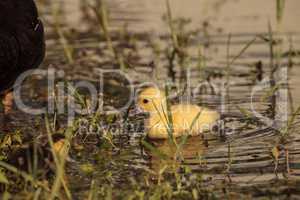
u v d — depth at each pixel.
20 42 10.75
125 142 10.73
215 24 17.38
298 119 11.37
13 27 10.79
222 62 14.80
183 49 15.36
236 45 15.84
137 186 8.60
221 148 10.36
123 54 15.54
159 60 15.13
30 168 8.78
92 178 9.17
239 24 17.28
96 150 10.27
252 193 8.66
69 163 9.74
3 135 10.91
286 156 9.73
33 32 11.18
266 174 9.27
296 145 10.34
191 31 16.67
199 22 17.61
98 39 16.80
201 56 15.06
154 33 16.97
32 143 9.95
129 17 18.41
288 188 8.80
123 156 10.05
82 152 10.18
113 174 9.34
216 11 18.61
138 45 16.19
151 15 18.56
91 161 9.84
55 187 8.08
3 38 10.49
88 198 8.30
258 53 15.34
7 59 10.51
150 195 8.55
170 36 16.55
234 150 10.22
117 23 17.92
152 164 9.73
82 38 16.86
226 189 8.79
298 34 16.25
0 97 11.79
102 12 16.31
